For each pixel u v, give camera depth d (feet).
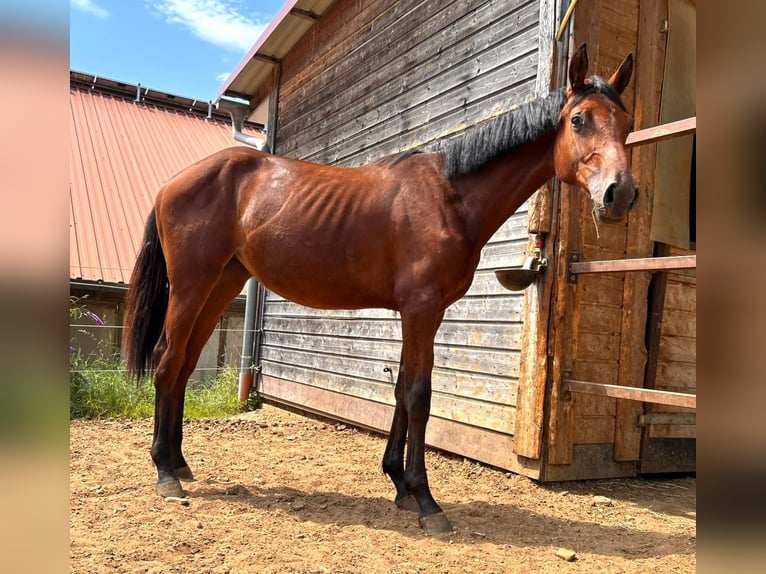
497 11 12.56
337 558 6.88
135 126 39.68
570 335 10.84
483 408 12.07
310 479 10.75
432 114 14.43
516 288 10.61
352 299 9.39
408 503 9.02
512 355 11.46
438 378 13.48
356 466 12.04
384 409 15.44
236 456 12.66
